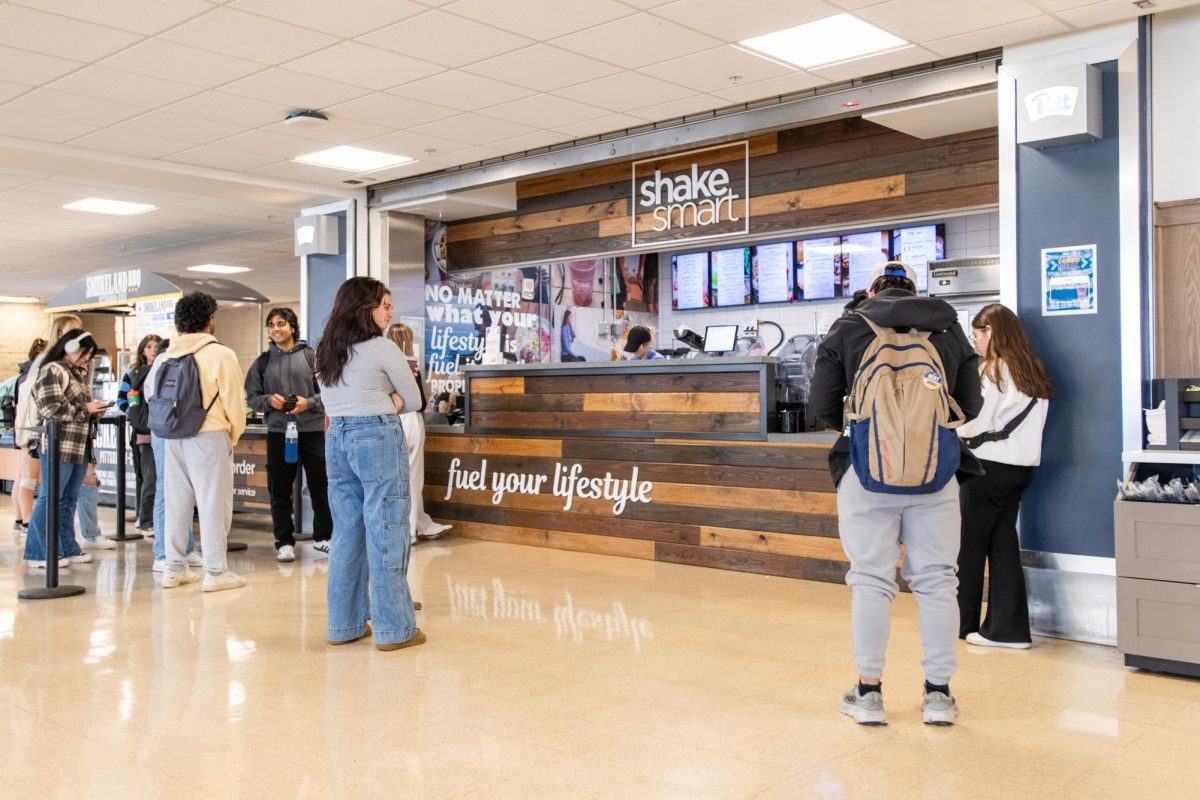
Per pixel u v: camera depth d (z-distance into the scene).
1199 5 4.60
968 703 3.58
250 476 8.88
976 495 4.42
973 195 6.33
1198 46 4.62
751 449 6.15
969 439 4.40
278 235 11.27
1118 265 4.67
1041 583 4.76
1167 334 4.72
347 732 3.26
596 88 5.95
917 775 2.89
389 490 4.30
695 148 6.77
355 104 6.23
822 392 3.34
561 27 4.94
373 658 4.18
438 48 5.21
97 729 3.29
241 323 15.73
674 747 3.12
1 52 5.22
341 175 8.27
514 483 7.41
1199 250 4.63
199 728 3.30
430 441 8.00
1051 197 4.88
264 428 8.71
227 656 4.21
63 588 5.51
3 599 5.39
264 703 3.56
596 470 6.94
